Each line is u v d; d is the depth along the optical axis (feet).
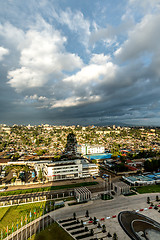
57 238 189.98
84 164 474.90
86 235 195.62
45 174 437.58
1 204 278.05
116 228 211.82
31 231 202.90
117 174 465.88
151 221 229.25
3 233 199.21
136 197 311.68
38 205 275.18
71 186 370.32
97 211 255.70
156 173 464.65
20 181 387.75
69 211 254.88
